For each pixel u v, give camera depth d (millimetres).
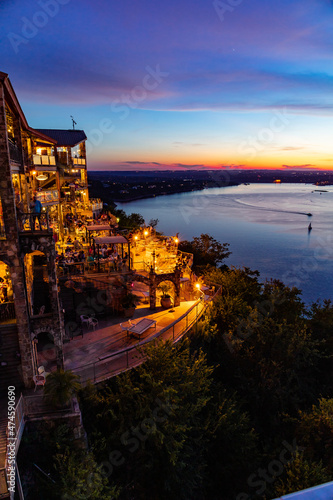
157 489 16531
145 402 16844
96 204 47094
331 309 34875
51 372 17188
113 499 14875
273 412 25547
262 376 25812
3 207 15930
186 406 17938
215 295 31641
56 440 14766
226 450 19812
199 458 18406
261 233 143375
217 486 19641
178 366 19438
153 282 26719
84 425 16625
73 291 24172
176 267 28219
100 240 26109
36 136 27891
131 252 34406
